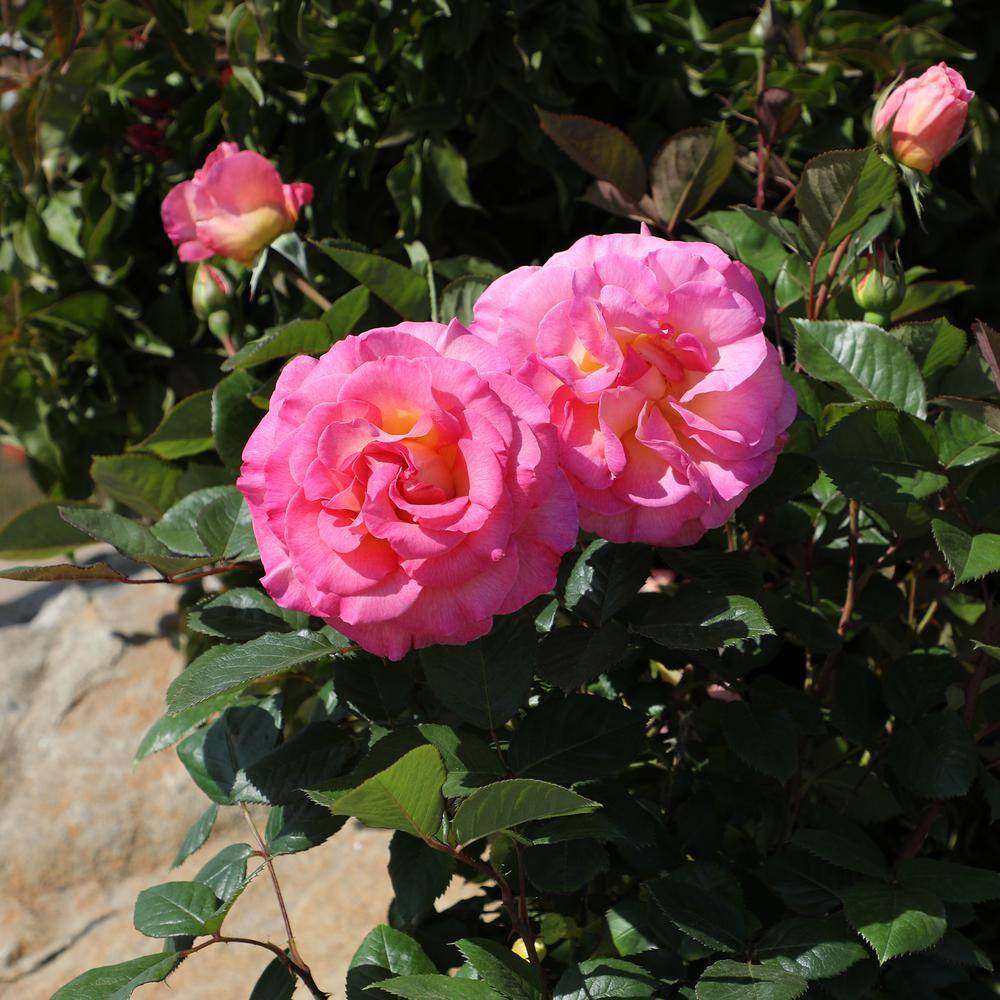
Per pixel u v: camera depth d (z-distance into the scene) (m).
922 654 0.79
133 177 1.32
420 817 0.67
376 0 1.10
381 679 0.76
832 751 0.88
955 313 1.34
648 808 0.79
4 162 1.39
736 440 0.68
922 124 0.78
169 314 1.36
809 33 1.18
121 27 1.31
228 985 1.10
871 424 0.74
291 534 0.65
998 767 0.83
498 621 0.74
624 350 0.68
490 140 1.17
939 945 0.73
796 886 0.75
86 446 1.45
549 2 1.14
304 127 1.24
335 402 0.66
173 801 1.36
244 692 0.83
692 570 0.77
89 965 1.18
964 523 0.74
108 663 1.53
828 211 0.80
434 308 0.85
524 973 0.72
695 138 0.86
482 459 0.64
